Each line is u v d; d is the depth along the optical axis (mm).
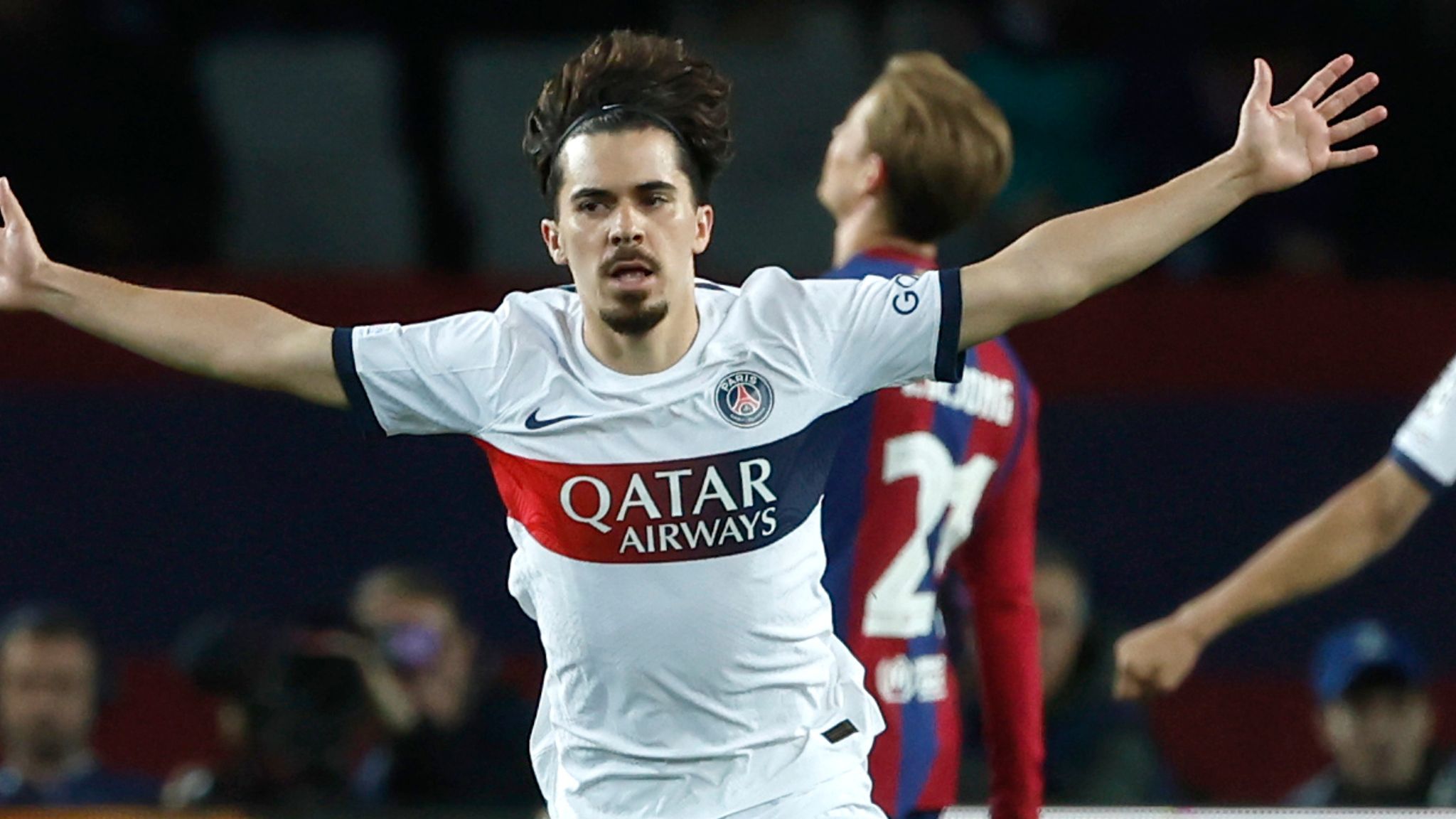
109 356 27156
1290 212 32281
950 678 15312
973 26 34062
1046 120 33281
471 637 21906
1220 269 31906
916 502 14578
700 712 12023
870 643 14492
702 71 12391
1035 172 32969
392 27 34062
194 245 32750
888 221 15445
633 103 12117
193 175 32875
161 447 27125
